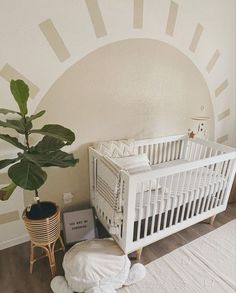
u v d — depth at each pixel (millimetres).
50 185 2104
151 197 1902
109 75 2100
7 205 1947
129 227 1717
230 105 3184
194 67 2633
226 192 2391
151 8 2107
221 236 2268
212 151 2680
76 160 1526
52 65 1819
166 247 2111
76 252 1779
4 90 1700
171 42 2359
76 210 2193
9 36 1610
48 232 1635
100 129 2213
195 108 2840
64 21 1762
